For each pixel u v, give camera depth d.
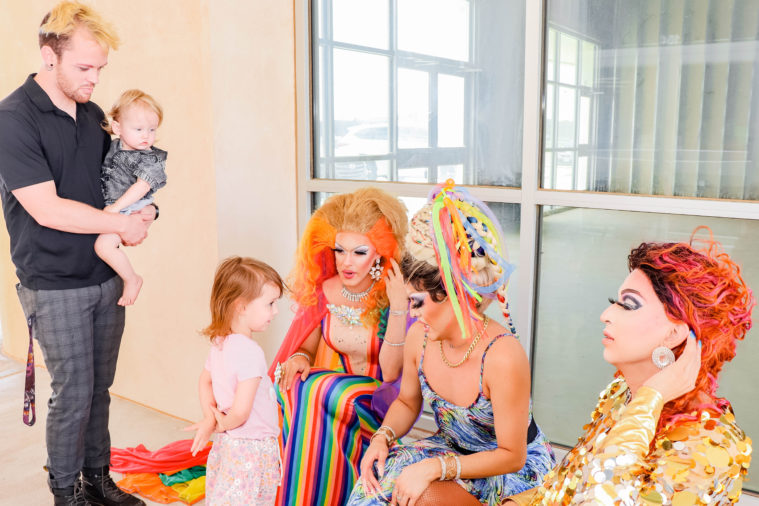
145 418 3.37
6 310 4.27
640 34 2.34
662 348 1.21
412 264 1.79
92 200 2.45
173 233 3.18
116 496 2.59
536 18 2.47
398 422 2.04
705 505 1.10
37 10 3.55
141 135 2.47
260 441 2.21
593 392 2.66
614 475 1.14
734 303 1.19
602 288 2.56
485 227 1.85
